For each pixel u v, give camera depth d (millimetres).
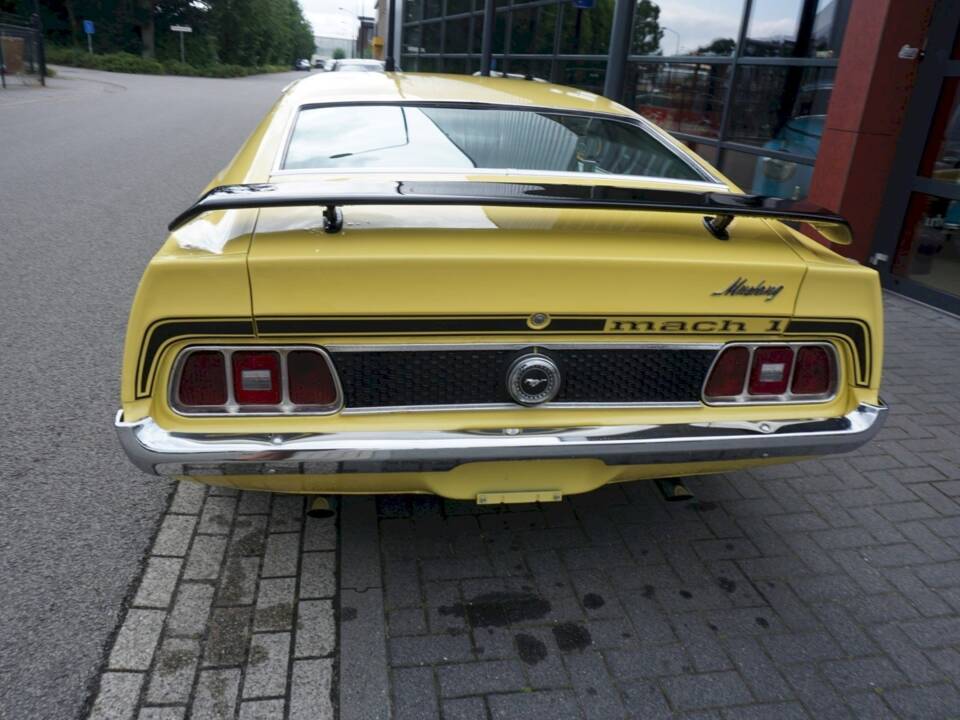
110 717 2166
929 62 6012
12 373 4301
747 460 2482
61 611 2549
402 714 2227
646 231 2404
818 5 7117
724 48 8523
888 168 6449
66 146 12992
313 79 3770
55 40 52469
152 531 2992
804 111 7363
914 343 5484
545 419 2297
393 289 2088
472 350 2209
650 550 3047
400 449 2170
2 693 2223
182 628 2500
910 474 3719
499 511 3236
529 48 14156
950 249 6047
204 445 2117
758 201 2434
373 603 2650
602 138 3238
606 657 2486
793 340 2396
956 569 3023
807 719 2293
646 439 2301
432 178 2740
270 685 2297
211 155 12852
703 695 2359
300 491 2402
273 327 2092
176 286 2049
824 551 3102
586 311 2189
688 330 2285
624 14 10250
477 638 2533
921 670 2506
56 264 6332
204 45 60938
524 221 2381
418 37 21594
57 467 3402
